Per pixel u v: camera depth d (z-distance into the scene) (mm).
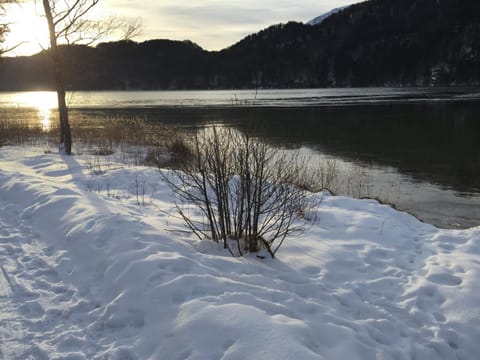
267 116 38938
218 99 82000
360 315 4145
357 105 51719
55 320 3854
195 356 3109
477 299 4410
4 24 17734
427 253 5793
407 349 3678
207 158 5805
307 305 3977
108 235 5223
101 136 17859
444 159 18156
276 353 3023
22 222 6469
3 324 3762
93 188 9289
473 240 6082
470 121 31953
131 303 3855
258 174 5848
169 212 7176
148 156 14047
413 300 4461
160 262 4352
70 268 4840
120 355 3311
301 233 6113
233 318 3400
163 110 49812
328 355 3262
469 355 3781
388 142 23062
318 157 18438
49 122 24625
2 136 17281
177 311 3598
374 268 5227
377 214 7406
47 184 8266
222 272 4504
